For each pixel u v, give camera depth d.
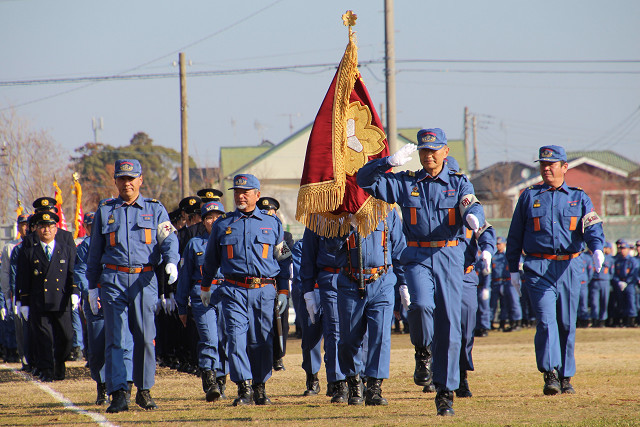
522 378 25.52
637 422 16.05
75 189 41.84
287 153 125.50
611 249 60.47
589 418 16.81
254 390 21.36
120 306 20.77
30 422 18.66
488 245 20.36
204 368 23.34
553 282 22.09
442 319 17.81
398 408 19.22
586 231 21.95
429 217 17.81
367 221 19.92
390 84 57.66
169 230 21.20
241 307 21.41
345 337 20.14
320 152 20.66
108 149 131.88
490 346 40.97
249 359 21.52
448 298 17.81
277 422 17.45
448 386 17.77
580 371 26.94
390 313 20.09
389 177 18.23
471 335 21.20
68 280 30.75
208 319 23.78
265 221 21.86
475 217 16.73
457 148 139.25
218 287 23.45
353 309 20.02
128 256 20.84
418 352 18.52
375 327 19.95
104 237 21.03
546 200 22.33
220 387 23.39
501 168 150.12
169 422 18.00
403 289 19.75
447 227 17.80
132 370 20.81
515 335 50.19
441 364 17.83
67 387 27.38
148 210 21.23
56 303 30.27
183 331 32.34
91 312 22.66
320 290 21.66
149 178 132.62
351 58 21.03
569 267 22.14
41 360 30.27
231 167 133.88
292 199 124.94
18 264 30.59
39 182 99.50
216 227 21.89
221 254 21.89
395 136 57.72
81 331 39.00
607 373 26.19
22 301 30.53
